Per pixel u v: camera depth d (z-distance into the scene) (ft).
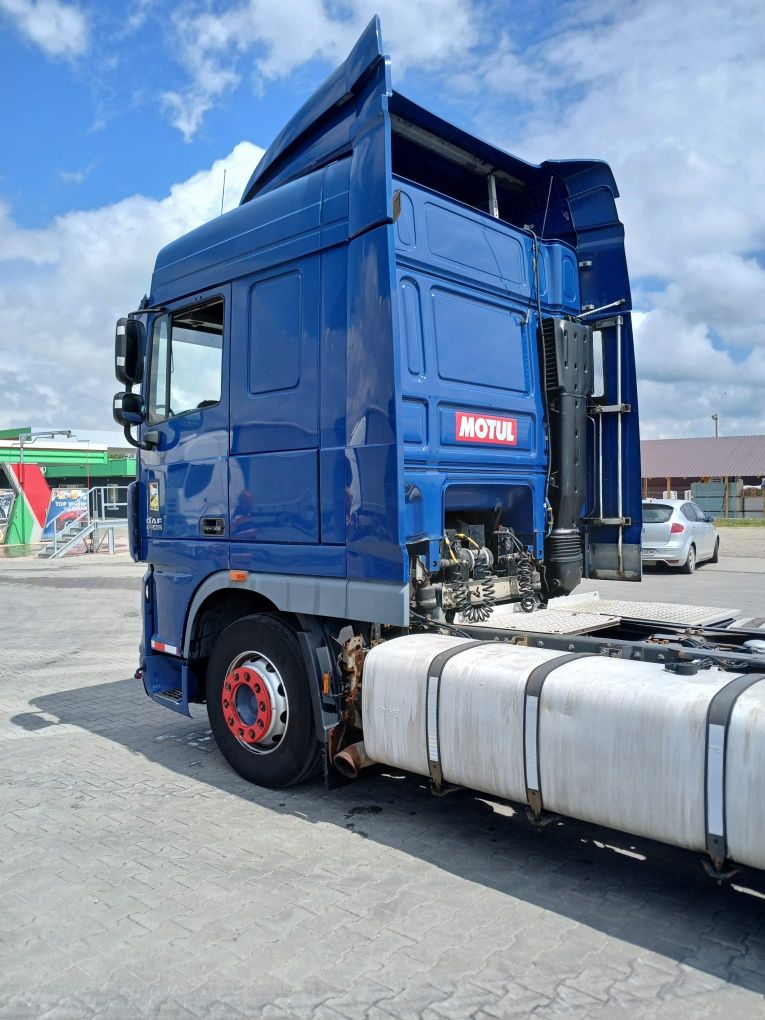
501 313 15.85
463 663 11.99
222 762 17.40
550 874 11.93
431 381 13.94
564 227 18.47
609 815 10.22
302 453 14.25
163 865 12.30
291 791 15.51
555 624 14.66
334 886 11.55
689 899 11.15
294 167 15.60
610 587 46.68
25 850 12.92
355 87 13.70
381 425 12.72
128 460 156.66
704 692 9.73
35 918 10.73
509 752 11.18
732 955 9.73
